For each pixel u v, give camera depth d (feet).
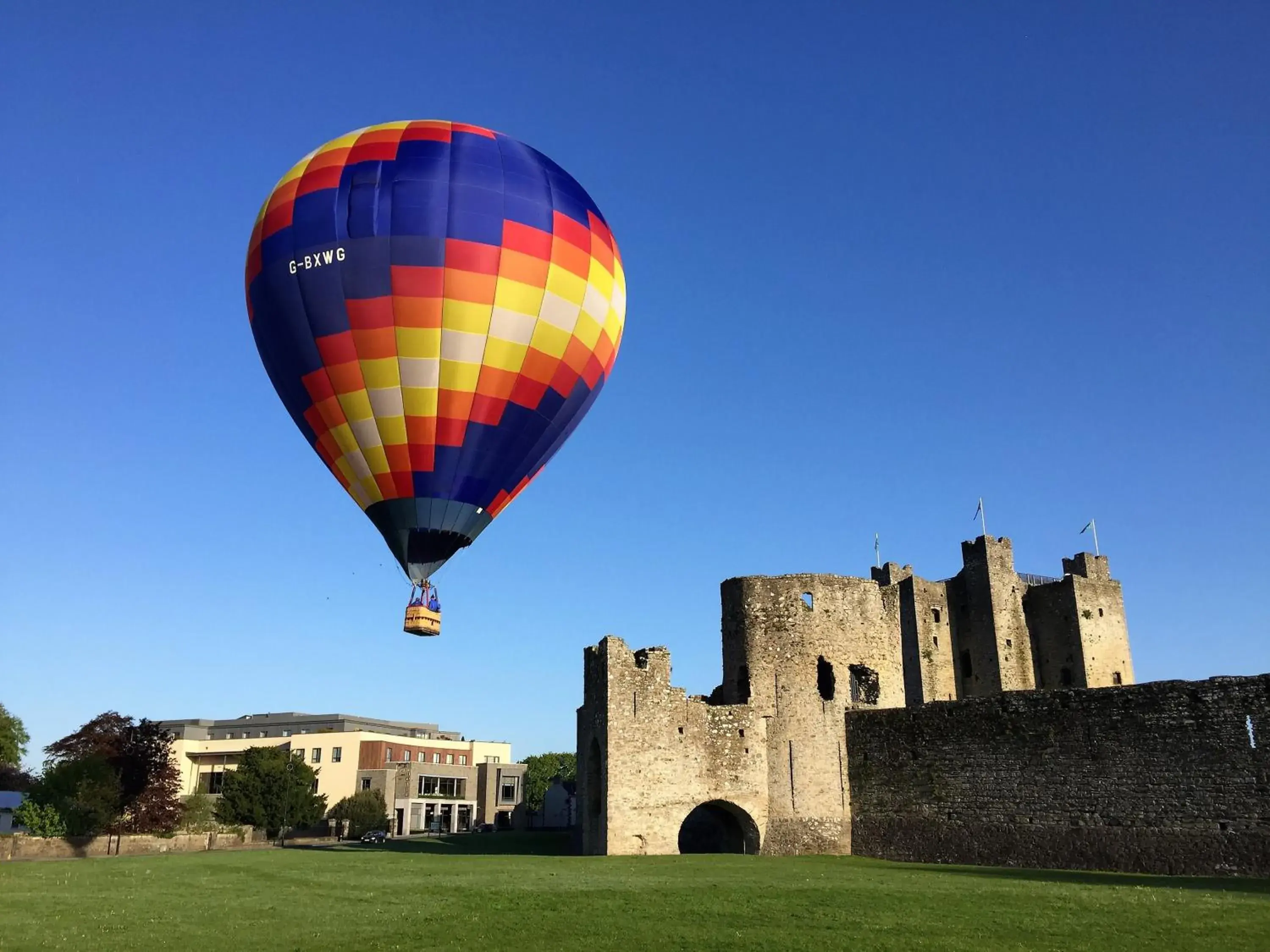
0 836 216.13
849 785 173.06
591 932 78.74
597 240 145.59
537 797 449.06
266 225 138.41
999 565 250.57
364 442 134.41
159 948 73.26
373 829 328.29
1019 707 152.87
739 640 184.75
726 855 166.71
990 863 150.20
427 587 137.59
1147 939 72.90
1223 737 130.93
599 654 179.93
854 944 72.23
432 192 134.41
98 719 257.34
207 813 321.52
